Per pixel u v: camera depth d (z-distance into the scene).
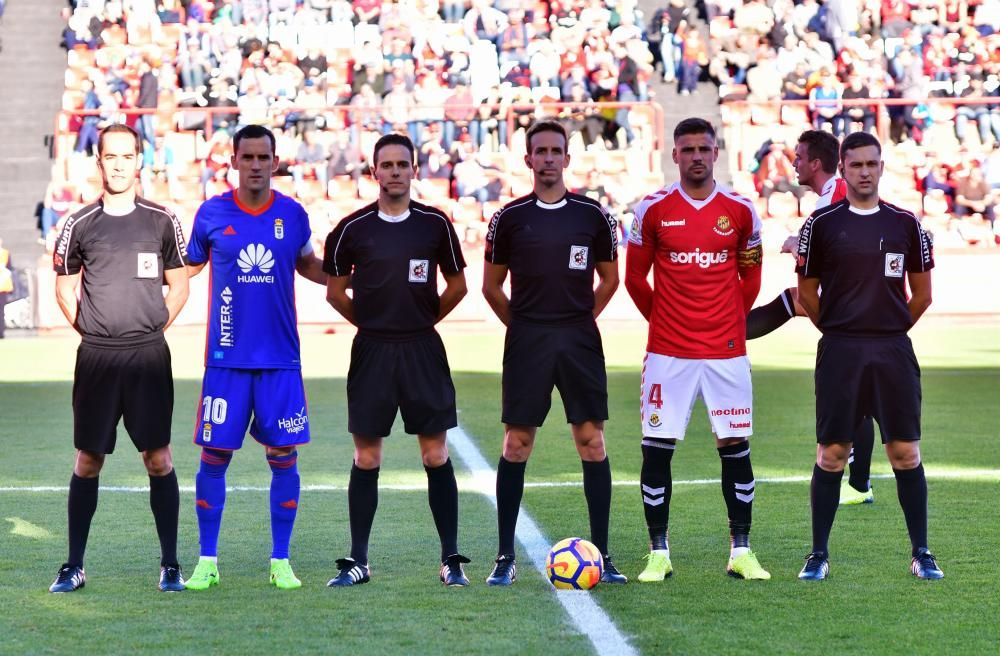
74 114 32.78
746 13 35.16
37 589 7.58
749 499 7.91
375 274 7.75
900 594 7.38
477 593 7.47
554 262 7.77
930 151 33.22
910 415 7.80
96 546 8.77
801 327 29.08
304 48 34.72
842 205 7.91
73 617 6.94
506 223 7.89
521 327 7.86
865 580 7.73
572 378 7.84
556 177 7.80
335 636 6.55
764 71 34.38
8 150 34.25
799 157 10.16
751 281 8.02
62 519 9.69
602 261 8.04
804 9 35.22
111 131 7.47
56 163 32.81
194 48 33.59
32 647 6.38
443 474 7.91
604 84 33.16
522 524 9.43
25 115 35.00
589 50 33.72
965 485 10.91
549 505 10.16
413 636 6.54
